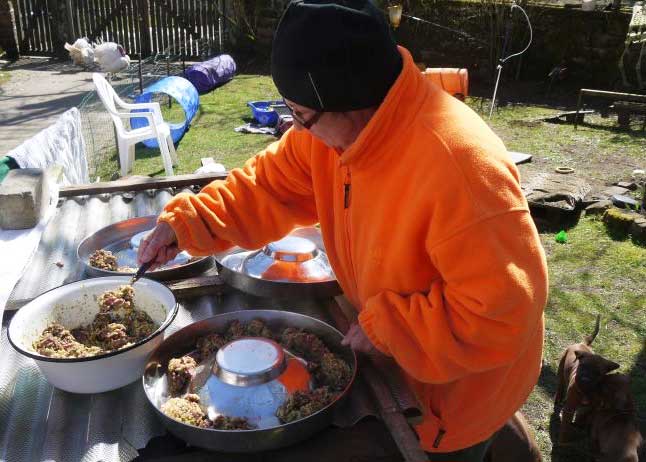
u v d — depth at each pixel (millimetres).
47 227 2125
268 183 1526
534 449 1899
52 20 10383
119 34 10461
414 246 1119
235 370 1226
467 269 1030
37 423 1248
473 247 1020
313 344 1362
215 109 7750
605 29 8258
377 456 1181
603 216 4637
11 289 1690
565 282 3902
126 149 5422
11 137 6430
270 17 10094
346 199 1288
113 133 6160
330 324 1559
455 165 1033
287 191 1531
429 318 1091
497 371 1313
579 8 8422
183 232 1460
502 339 1055
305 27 1048
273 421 1164
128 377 1303
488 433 1405
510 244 1022
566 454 2723
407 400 1245
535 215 4742
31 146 3074
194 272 1765
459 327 1067
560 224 4652
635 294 3771
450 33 8922
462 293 1049
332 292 1578
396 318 1154
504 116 7480
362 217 1222
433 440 1367
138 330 1431
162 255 1477
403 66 1115
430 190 1049
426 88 1142
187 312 1635
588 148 6383
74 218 2207
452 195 1028
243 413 1178
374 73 1062
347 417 1229
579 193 4863
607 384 2611
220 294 1705
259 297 1701
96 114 6004
